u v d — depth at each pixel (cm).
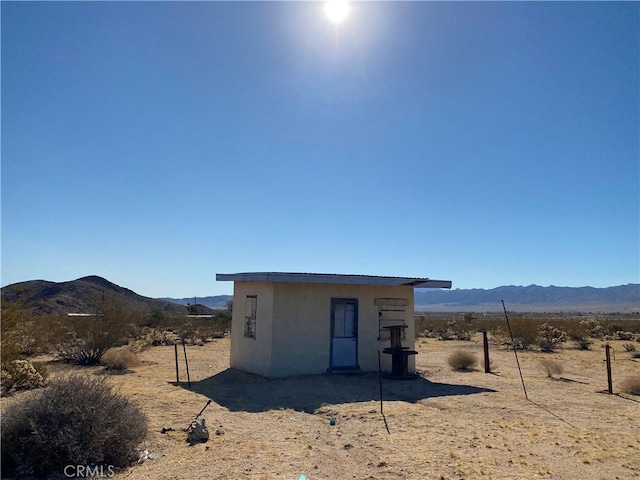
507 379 1559
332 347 1585
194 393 1203
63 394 686
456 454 739
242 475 645
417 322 6241
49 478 635
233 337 1727
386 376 1538
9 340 1255
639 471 684
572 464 707
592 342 3294
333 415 1020
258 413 1033
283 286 1530
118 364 1652
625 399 1228
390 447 775
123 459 689
